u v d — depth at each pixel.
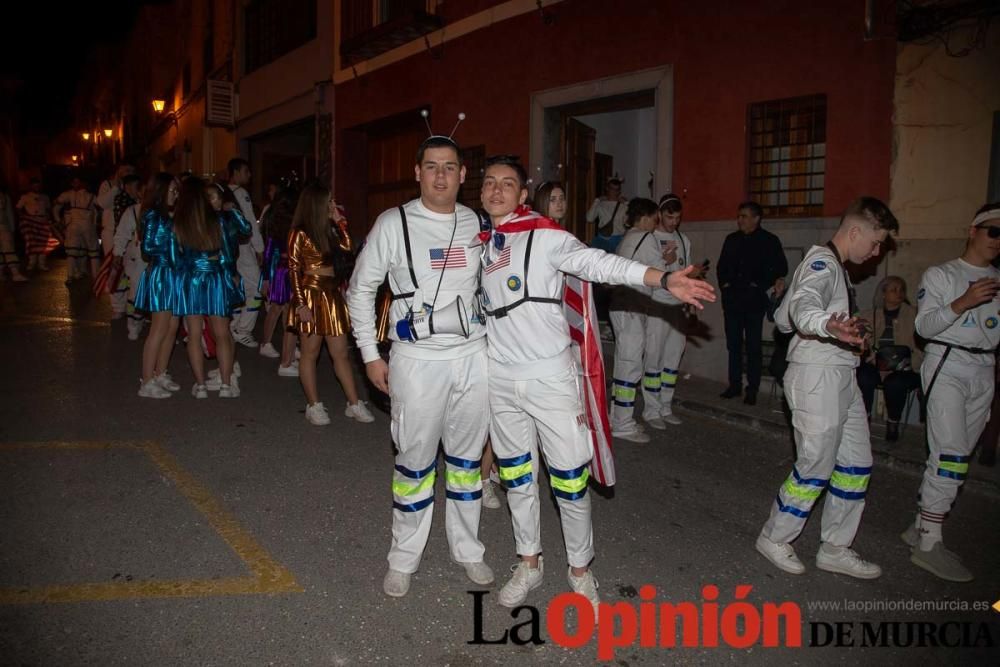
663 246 6.66
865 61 7.16
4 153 40.78
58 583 3.54
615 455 5.97
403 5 12.72
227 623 3.28
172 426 6.06
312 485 4.93
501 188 3.36
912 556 4.22
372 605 3.50
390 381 3.55
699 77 8.38
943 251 6.85
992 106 6.54
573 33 9.65
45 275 18.12
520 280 3.31
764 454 6.10
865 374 6.41
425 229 3.45
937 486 4.09
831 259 3.81
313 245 5.98
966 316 4.05
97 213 16.58
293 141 19.27
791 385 3.92
